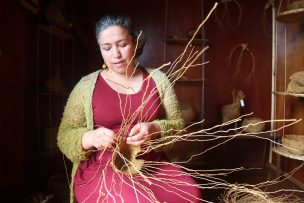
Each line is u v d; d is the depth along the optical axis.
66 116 1.51
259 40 3.77
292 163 3.08
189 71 3.80
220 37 3.78
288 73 3.19
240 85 3.80
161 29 3.80
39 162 2.81
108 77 1.54
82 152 1.39
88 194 1.30
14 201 2.31
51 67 3.03
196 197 1.33
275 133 3.37
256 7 3.75
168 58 3.79
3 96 2.15
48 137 2.76
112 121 1.46
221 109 3.72
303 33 2.95
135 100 1.48
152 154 1.51
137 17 3.78
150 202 1.20
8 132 2.22
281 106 3.32
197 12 3.79
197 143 3.67
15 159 2.33
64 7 2.96
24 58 2.50
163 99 1.59
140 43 1.55
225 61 3.79
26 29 2.53
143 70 1.64
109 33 1.41
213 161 3.74
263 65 3.78
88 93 1.47
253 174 3.29
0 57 2.11
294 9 2.60
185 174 1.44
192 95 3.84
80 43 3.68
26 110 2.54
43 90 2.78
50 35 3.01
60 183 2.42
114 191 1.21
